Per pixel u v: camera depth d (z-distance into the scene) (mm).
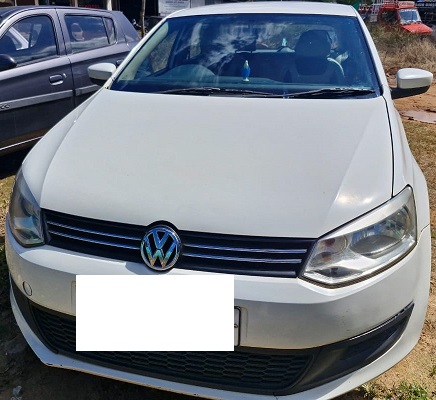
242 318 1535
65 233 1696
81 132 2074
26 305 1817
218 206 1602
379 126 2027
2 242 3055
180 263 1575
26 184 1861
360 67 2520
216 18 2955
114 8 18781
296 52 2654
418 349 2193
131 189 1700
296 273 1523
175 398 1967
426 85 2736
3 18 4004
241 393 1648
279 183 1676
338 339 1561
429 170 4590
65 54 4438
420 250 1715
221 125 2033
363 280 1550
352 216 1581
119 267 1607
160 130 2025
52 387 2020
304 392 1635
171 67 2695
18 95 3959
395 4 19703
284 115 2105
